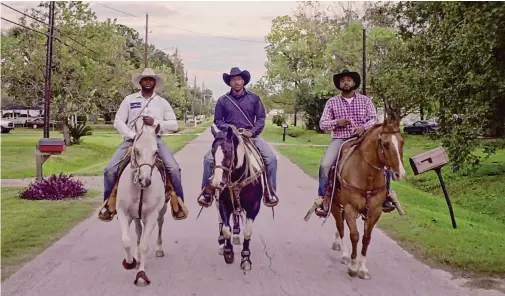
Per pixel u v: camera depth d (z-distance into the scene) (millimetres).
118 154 7117
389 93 25375
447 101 18656
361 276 6957
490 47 15211
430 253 8156
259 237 9461
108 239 9102
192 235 9570
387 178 7273
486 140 27109
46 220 10625
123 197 6613
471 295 6312
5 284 6609
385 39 37062
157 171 6930
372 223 6891
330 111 7762
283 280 6887
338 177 7027
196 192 14820
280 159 26625
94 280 6805
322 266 7578
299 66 55312
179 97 71000
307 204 13125
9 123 48344
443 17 20172
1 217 10797
